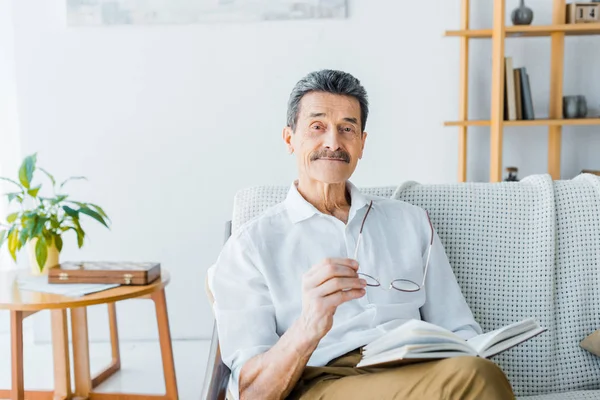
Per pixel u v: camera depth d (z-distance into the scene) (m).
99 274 1.96
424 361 1.11
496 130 2.56
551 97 2.71
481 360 1.04
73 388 2.38
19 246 2.01
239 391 1.25
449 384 1.03
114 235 2.86
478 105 2.84
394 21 2.78
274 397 1.22
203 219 2.87
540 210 1.56
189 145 2.83
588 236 1.55
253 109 2.81
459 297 1.44
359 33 2.78
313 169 1.39
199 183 2.85
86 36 2.76
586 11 2.59
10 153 3.00
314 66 2.80
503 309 1.52
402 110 2.83
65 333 2.18
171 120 2.81
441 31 2.78
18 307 1.75
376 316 1.36
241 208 1.59
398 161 2.86
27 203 2.85
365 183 2.87
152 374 2.48
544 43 2.80
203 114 2.81
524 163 2.87
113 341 2.51
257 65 2.79
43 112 2.79
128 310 2.90
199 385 2.37
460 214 1.56
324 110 1.38
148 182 2.84
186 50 2.78
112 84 2.79
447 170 2.86
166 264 2.89
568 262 1.55
